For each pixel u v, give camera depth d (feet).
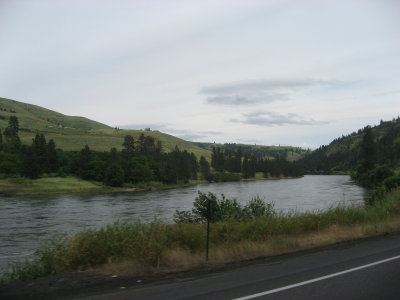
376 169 250.37
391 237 37.11
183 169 418.72
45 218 130.00
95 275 24.39
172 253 27.99
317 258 28.73
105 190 296.10
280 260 28.35
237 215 45.73
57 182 308.19
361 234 37.76
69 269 26.81
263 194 212.23
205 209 46.44
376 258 28.22
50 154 370.53
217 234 34.24
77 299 19.57
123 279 23.44
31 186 281.13
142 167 341.21
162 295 20.01
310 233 37.60
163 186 350.84
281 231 36.58
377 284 21.66
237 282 22.38
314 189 252.83
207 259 28.53
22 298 20.07
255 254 30.14
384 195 61.11
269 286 21.40
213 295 19.83
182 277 23.86
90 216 134.31
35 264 27.81
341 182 353.51
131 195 247.29
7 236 93.20
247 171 545.44
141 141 529.45
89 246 28.27
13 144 430.20
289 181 441.27
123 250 28.04
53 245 29.58
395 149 499.10
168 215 131.44
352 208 45.98
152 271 25.49
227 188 309.63
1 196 240.73
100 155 405.59
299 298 19.26
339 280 22.50
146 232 30.53
